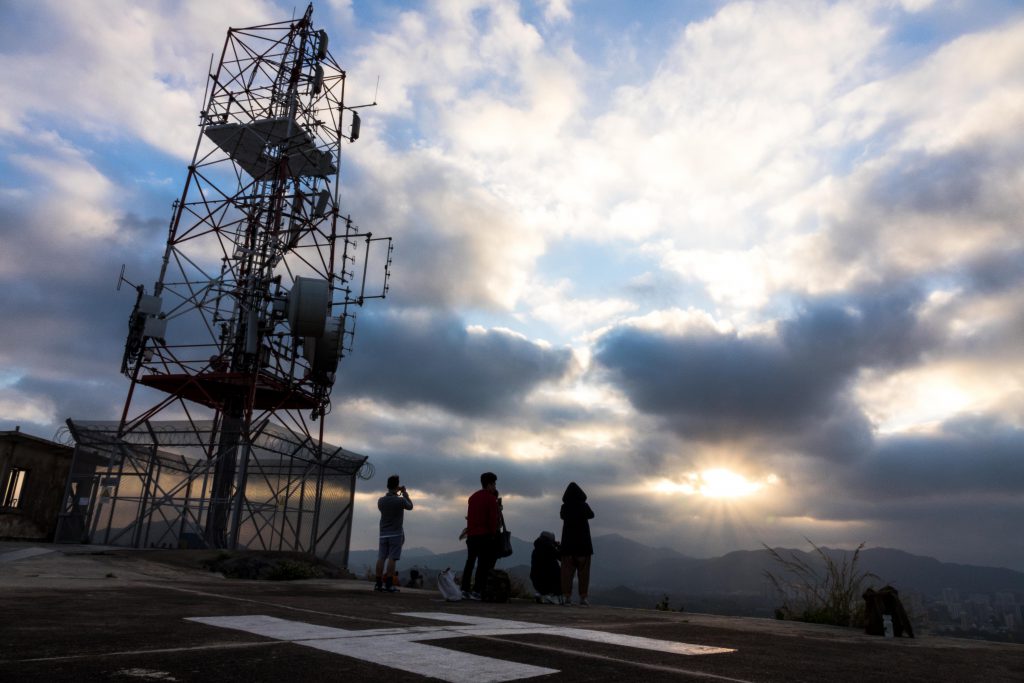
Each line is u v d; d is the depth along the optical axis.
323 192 27.19
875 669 4.45
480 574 10.31
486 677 3.42
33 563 13.81
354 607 7.73
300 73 28.00
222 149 27.67
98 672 3.25
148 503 20.39
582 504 11.13
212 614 6.23
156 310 23.39
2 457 22.34
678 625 7.04
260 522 20.80
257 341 23.08
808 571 10.03
